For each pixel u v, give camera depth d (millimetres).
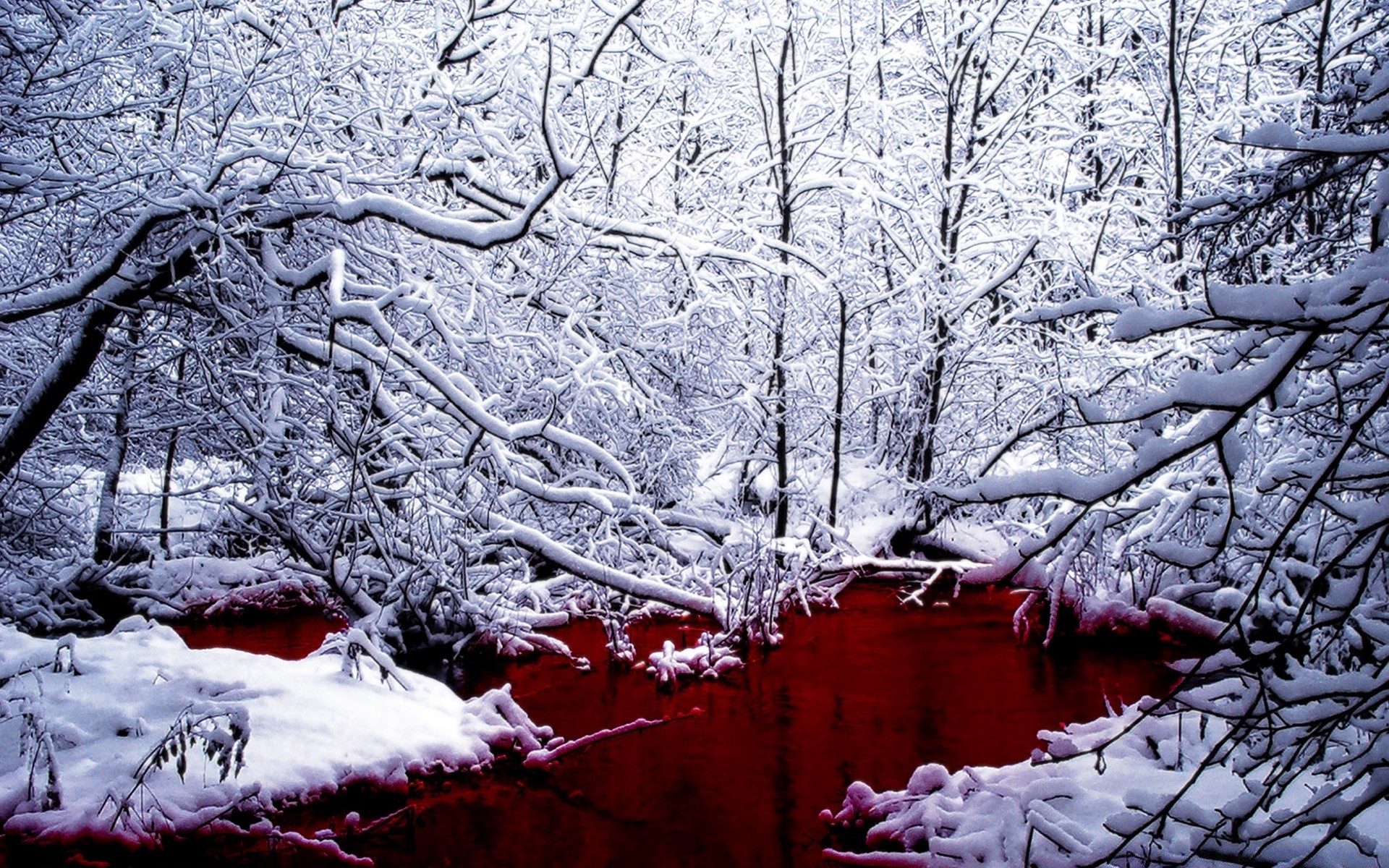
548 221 10133
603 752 7473
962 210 15531
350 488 8992
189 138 9141
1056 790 5004
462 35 10125
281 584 11758
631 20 9188
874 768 7086
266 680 6801
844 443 16156
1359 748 4211
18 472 9938
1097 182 16406
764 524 12156
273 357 9398
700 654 9672
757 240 12391
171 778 5586
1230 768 5207
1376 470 3404
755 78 14305
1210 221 4355
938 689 8906
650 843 5930
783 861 5684
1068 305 3656
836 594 13078
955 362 14766
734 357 12875
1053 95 15250
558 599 11812
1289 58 10500
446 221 8484
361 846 5766
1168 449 3258
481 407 8906
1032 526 11086
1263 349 3721
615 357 11531
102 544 11891
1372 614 4648
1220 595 9562
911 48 14961
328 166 8695
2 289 8180
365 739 6504
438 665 9734
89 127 8812
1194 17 13141
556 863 5660
